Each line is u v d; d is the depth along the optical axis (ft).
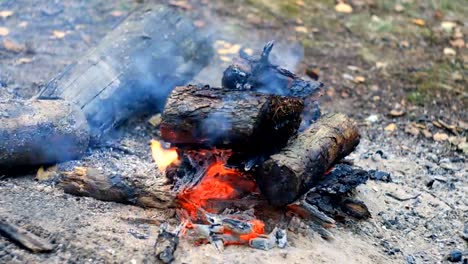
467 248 7.82
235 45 10.94
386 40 11.84
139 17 9.11
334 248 7.35
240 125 7.07
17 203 7.23
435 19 12.71
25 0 11.09
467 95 10.74
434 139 9.84
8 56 9.95
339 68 11.02
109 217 7.23
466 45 11.85
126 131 8.83
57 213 7.16
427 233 7.95
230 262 6.89
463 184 8.84
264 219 7.36
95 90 8.36
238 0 12.32
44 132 7.75
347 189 7.60
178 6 11.62
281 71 8.00
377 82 10.85
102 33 10.71
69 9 11.07
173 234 6.97
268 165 7.09
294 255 7.06
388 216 8.04
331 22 12.18
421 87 10.82
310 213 7.42
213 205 7.29
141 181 7.41
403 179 8.77
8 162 7.68
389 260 7.48
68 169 7.82
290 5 12.46
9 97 8.54
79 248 6.84
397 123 10.12
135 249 6.90
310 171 7.16
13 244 6.82
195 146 7.28
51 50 10.19
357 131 7.73
